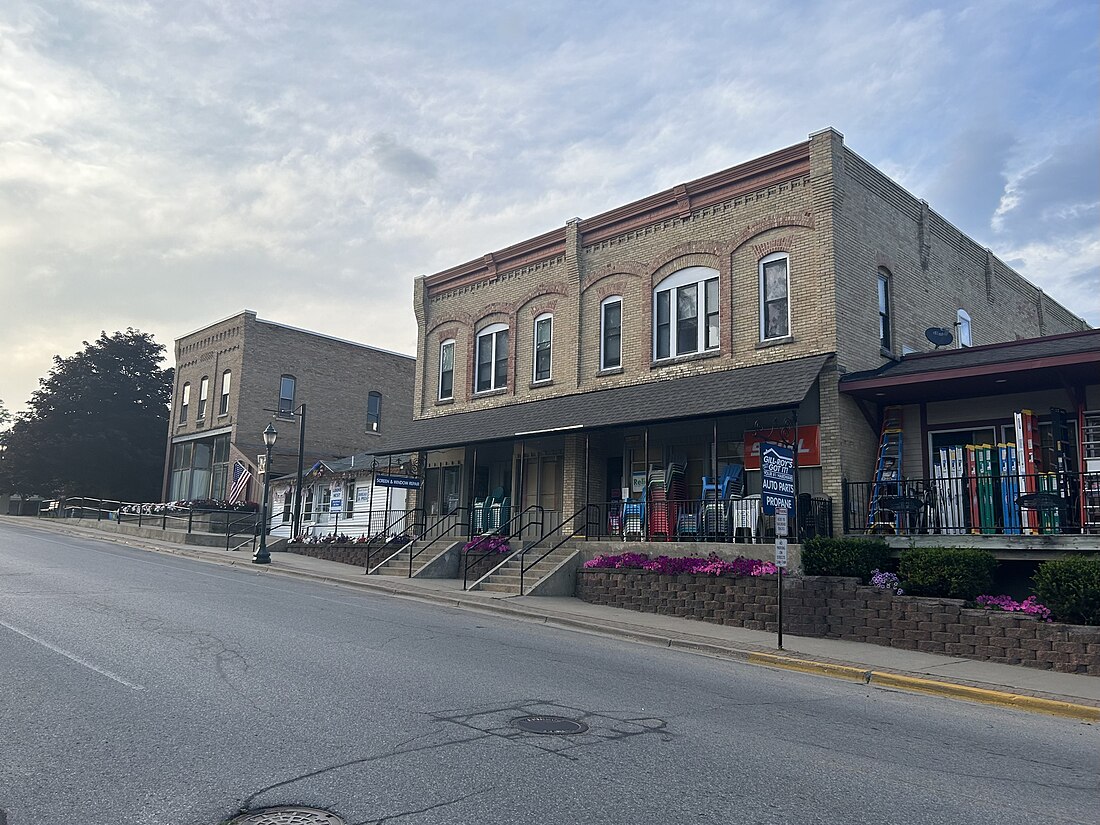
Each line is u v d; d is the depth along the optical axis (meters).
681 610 15.59
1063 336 15.72
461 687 8.51
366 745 6.32
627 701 8.38
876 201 18.86
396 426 43.91
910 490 15.72
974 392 16.44
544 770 5.92
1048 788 6.20
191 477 41.16
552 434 19.88
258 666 8.92
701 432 19.59
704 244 19.67
